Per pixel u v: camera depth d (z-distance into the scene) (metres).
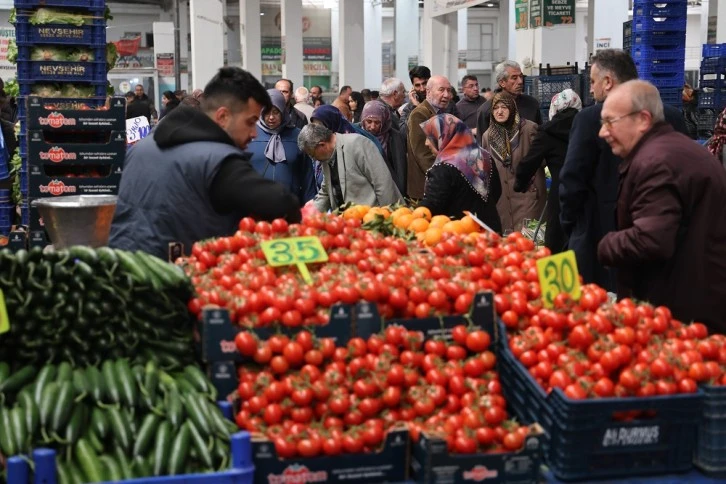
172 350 2.93
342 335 2.84
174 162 3.61
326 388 2.69
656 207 3.45
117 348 2.87
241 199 3.55
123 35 45.69
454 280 3.05
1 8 40.94
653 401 2.67
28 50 6.47
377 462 2.58
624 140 3.64
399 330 2.86
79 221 4.53
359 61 25.06
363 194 6.17
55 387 2.62
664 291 3.64
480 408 2.65
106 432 2.59
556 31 19.05
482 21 48.56
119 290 2.87
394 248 3.45
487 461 2.54
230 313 2.81
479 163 5.55
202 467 2.55
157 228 3.63
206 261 3.22
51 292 2.81
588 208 4.99
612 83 4.81
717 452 2.73
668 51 11.88
